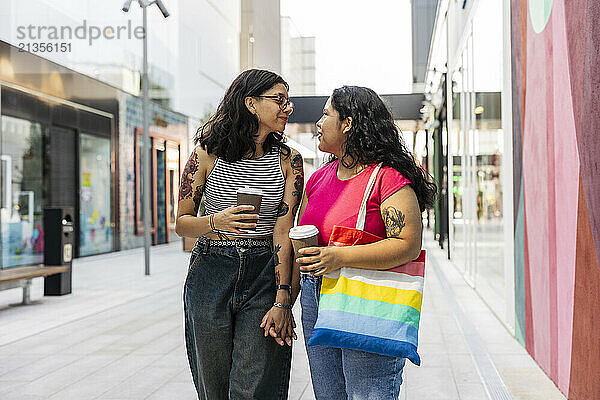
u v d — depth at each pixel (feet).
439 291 26.61
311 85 48.34
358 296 6.47
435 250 49.16
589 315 9.73
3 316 21.93
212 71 58.70
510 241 17.76
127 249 55.36
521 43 15.40
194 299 7.54
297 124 45.55
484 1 22.00
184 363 14.93
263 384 7.47
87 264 43.19
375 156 6.76
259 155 7.66
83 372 14.16
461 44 29.73
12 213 39.55
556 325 12.18
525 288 15.57
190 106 61.26
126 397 12.19
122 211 54.60
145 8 37.99
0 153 38.24
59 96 44.62
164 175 63.16
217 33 57.47
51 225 27.07
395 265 6.49
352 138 6.82
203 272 7.57
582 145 9.91
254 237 7.58
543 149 13.09
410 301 6.48
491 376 13.17
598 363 9.26
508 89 17.53
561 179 11.53
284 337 7.41
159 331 18.97
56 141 44.70
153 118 60.39
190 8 58.80
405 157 6.91
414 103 48.65
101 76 50.52
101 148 51.03
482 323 19.52
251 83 7.44
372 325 6.37
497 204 19.99
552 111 12.12
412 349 6.26
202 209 10.61
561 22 11.19
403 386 12.65
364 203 6.68
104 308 23.57
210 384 7.64
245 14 54.13
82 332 18.92
